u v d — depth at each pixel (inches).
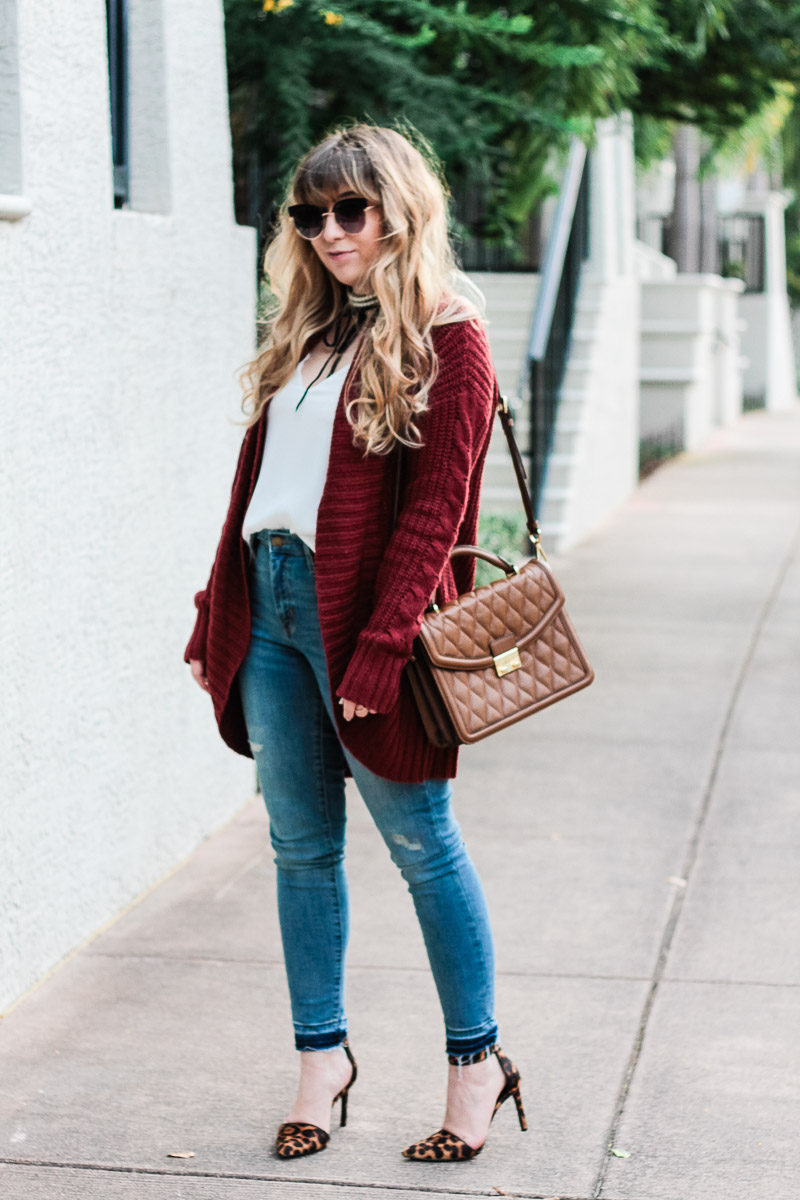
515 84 241.1
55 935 142.9
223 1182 105.8
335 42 217.5
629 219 466.9
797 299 1023.0
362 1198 103.4
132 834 159.6
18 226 128.7
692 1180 105.2
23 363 131.0
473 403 101.3
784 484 504.4
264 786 110.9
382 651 98.8
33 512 134.0
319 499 103.5
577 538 391.2
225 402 179.9
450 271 107.0
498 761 213.9
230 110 236.4
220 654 110.3
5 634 129.7
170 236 162.4
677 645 282.5
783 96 314.3
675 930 151.6
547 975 140.8
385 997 136.6
